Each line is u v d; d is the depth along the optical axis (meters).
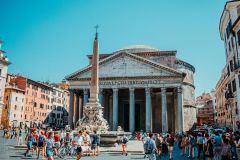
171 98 62.66
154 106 63.16
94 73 27.98
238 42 34.69
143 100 63.31
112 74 54.97
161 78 52.41
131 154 23.11
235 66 36.38
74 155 21.08
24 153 20.66
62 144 22.16
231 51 38.88
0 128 58.56
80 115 61.16
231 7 37.94
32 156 19.72
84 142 21.38
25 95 72.44
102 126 26.94
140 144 34.00
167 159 20.52
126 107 63.97
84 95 54.69
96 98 27.55
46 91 85.19
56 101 91.69
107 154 22.66
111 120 62.16
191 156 20.75
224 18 41.44
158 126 61.69
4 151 22.70
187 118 71.50
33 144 20.44
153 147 15.20
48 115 85.62
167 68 52.25
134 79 53.38
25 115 72.06
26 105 72.75
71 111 55.03
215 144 15.27
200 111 125.50
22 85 72.19
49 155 14.13
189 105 72.69
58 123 91.88
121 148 25.70
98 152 22.56
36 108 78.25
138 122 63.28
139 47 73.31
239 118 35.47
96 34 29.16
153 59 64.75
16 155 20.11
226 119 48.41
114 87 53.94
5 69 59.88
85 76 55.34
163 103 51.47
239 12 37.16
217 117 75.25
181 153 25.41
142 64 54.25
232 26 35.41
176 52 63.81
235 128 38.66
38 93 80.00
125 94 63.94
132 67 54.53
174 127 58.06
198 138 19.44
